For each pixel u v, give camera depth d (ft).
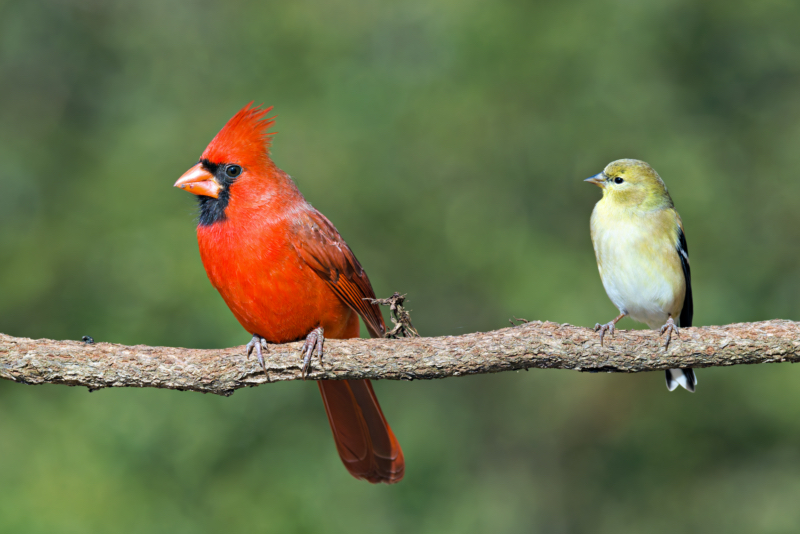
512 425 51.19
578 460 50.62
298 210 20.03
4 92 50.29
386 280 47.29
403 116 48.19
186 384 18.26
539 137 48.47
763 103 50.31
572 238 48.11
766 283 46.21
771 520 45.11
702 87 50.19
